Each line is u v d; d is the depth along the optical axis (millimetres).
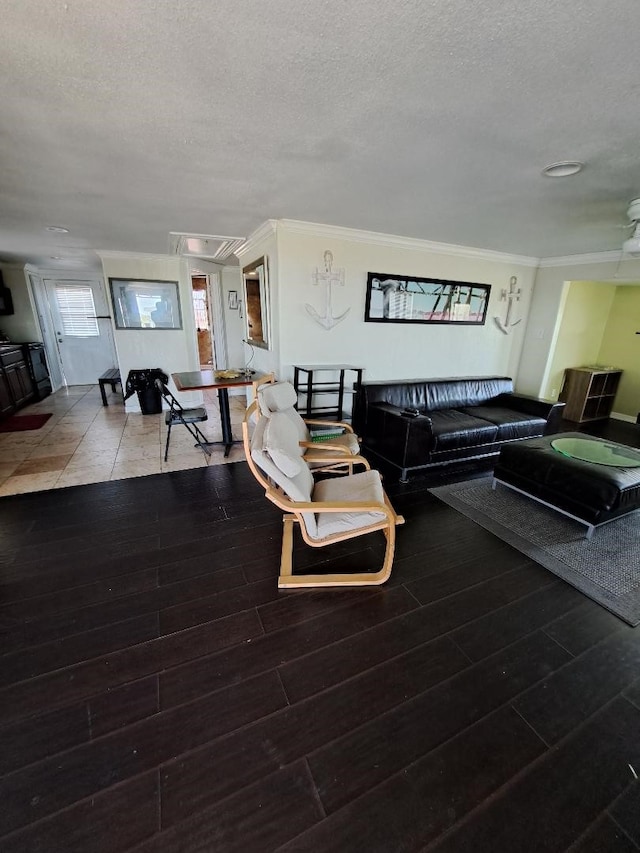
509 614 1720
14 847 933
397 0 964
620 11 983
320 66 1227
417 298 4035
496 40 1097
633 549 2223
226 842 952
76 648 1496
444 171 2080
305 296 3471
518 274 4637
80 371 6969
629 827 996
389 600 1785
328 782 1080
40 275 6227
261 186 2336
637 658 1511
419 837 969
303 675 1405
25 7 978
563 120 1535
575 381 5266
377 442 3531
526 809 1029
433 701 1318
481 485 3066
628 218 2783
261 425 2072
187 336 5172
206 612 1690
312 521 1817
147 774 1091
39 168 2059
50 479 2990
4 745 1155
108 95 1389
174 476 3070
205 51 1152
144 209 2840
